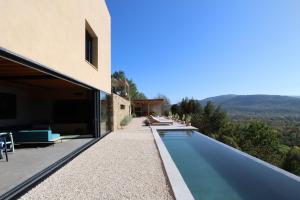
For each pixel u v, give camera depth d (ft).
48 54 22.72
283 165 54.44
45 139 33.86
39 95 51.85
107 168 22.84
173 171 20.40
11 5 16.43
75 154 28.78
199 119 113.50
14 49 16.76
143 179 19.42
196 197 17.89
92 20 41.01
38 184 18.48
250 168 25.80
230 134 102.99
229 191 18.95
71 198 15.66
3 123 41.24
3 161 25.25
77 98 52.11
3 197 15.44
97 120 44.29
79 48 33.47
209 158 31.04
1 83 40.63
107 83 56.03
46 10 22.29
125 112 93.20
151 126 69.62
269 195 18.21
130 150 31.81
